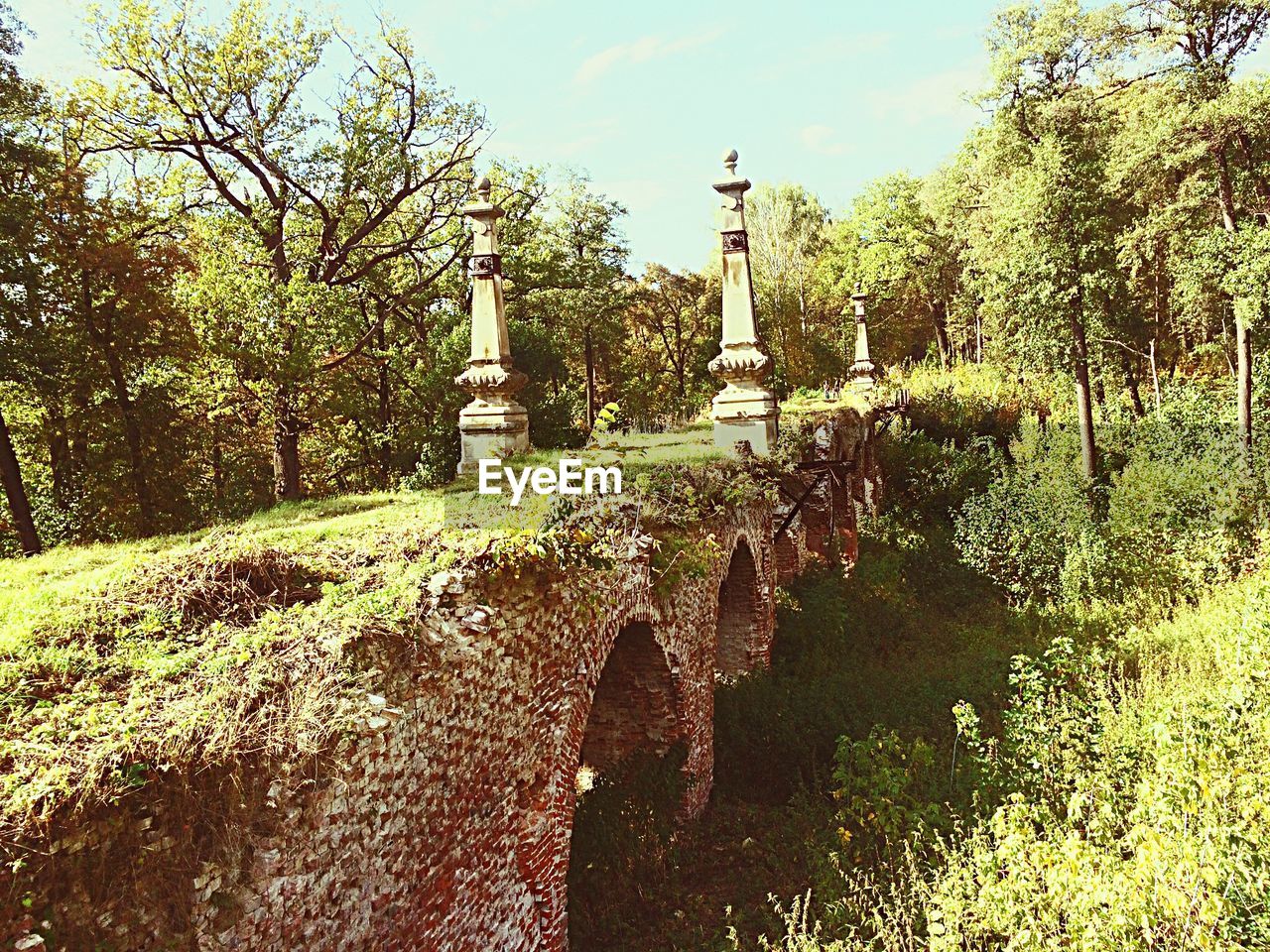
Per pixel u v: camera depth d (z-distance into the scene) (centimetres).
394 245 2567
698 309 4316
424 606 518
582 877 756
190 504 1836
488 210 1102
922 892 696
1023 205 1991
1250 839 623
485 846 560
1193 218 2223
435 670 503
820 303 4956
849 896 742
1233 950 543
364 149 2372
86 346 1627
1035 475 2158
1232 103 1923
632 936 754
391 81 2448
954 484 2509
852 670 1311
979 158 2909
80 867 332
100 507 1719
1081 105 1956
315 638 463
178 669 431
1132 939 574
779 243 4275
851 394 2798
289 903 396
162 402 1775
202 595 514
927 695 1144
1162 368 3525
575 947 716
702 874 855
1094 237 1952
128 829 350
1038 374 2188
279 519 848
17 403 1722
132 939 344
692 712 954
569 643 665
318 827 410
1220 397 2822
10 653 430
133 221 1820
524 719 607
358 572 575
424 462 2298
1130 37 2227
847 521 1947
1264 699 897
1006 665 1255
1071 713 977
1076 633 1505
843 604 1566
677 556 855
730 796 1015
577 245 3569
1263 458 1941
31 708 395
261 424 2111
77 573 620
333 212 2450
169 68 2186
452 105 2586
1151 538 1805
